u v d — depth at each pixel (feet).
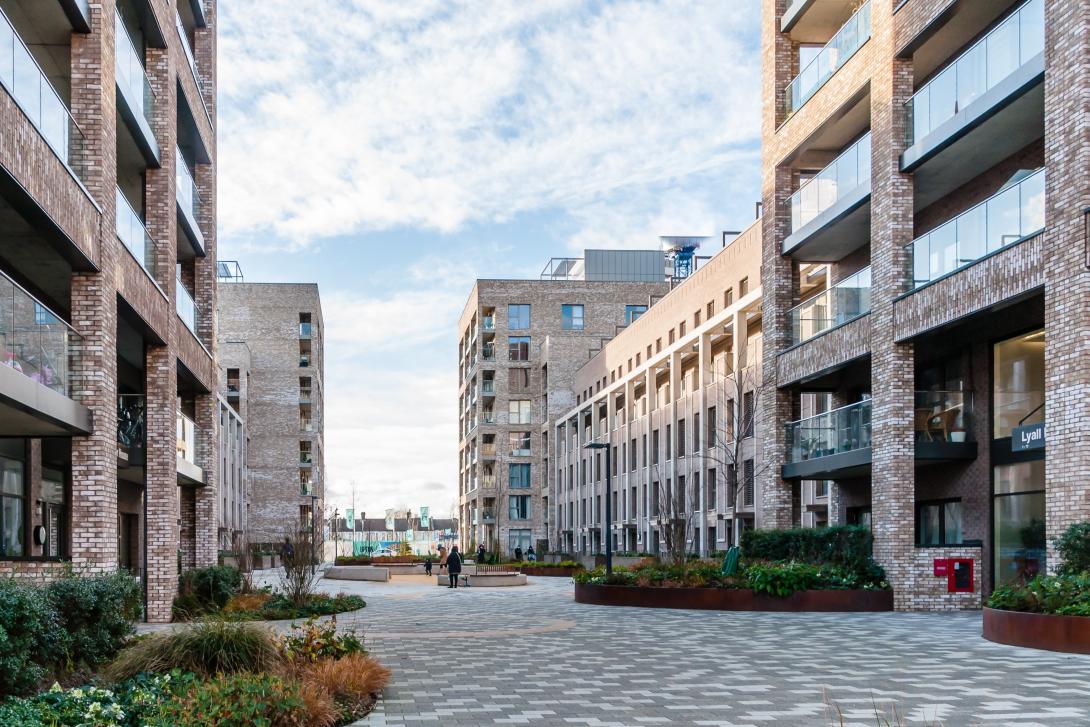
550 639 52.85
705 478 144.97
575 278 317.22
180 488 92.84
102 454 54.39
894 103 71.51
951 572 69.21
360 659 34.86
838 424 80.28
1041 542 62.75
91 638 36.11
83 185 52.11
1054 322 53.62
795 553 80.59
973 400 71.15
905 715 29.71
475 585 126.72
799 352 86.53
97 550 54.03
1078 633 43.88
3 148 40.37
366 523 523.29
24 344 44.93
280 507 273.95
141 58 72.54
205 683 27.73
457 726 28.27
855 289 78.13
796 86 89.45
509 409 284.00
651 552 159.33
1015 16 58.70
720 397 137.28
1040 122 61.52
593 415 211.41
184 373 83.46
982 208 61.82
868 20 76.13
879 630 55.42
